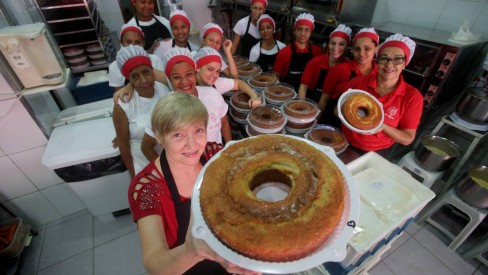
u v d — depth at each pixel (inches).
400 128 58.6
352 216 20.6
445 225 78.9
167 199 33.1
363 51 67.1
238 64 89.8
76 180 67.0
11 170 67.7
